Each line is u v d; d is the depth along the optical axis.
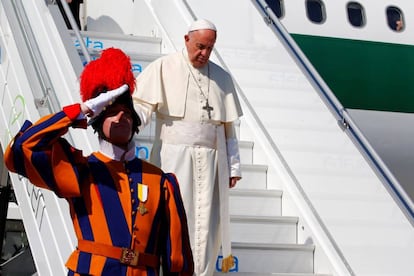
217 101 3.82
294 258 4.42
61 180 2.45
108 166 2.56
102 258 2.46
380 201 4.27
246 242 4.45
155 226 2.57
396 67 7.77
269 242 4.59
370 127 7.68
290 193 4.77
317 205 4.59
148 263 2.53
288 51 4.99
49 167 2.44
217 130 3.83
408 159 7.84
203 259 3.68
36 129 2.44
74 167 2.48
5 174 6.06
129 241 2.49
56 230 3.62
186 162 3.72
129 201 2.53
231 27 5.54
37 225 3.86
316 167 4.66
